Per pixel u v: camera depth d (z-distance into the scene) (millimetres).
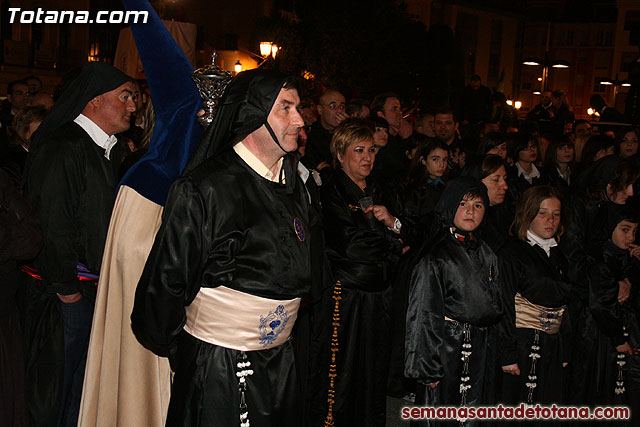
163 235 2547
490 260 3885
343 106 5699
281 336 2748
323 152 5703
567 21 56094
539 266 3973
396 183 5312
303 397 2900
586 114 56625
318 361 4109
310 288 2896
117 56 5273
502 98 15492
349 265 4125
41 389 3553
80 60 21594
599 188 4930
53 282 3471
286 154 2766
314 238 3096
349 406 4164
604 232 4492
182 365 2707
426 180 5031
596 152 6715
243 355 2648
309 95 18984
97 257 3590
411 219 4797
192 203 2529
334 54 19281
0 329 3184
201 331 2656
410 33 22891
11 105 7477
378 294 4211
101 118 3678
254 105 2584
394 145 5941
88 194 3551
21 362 3332
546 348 4016
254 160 2688
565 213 4336
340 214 4148
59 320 3584
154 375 3062
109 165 3686
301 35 19672
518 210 4070
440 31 24734
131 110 3750
